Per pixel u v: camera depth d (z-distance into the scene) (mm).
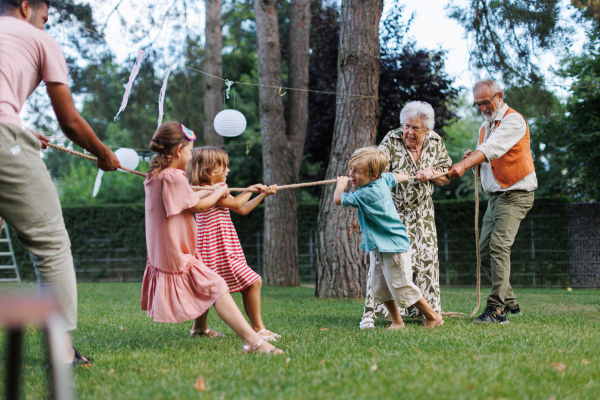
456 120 12297
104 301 6754
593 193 11602
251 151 16500
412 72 11453
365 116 6980
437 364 2459
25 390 2193
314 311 5277
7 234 12570
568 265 10977
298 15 10789
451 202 11719
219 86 11766
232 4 13625
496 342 3102
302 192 16344
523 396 2006
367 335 3404
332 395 1966
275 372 2326
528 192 4398
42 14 2670
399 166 4039
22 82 2453
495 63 7445
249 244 12828
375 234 3688
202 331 3676
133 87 10422
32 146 2426
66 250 2537
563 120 10875
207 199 3098
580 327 3900
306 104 10867
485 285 11555
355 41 6926
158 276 2957
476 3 7426
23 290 6367
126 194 17859
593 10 7055
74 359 2604
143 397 2014
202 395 1995
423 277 4039
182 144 3018
